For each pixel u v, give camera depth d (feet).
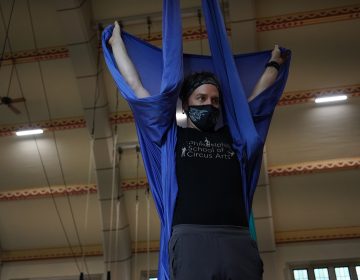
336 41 30.37
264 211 33.76
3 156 35.47
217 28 8.75
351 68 31.19
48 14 30.35
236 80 8.23
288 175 33.83
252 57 9.93
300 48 30.60
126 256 35.96
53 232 37.63
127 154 34.12
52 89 32.99
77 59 29.99
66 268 37.76
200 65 9.45
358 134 32.58
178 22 8.21
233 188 7.32
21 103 33.60
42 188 36.24
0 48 32.01
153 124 7.72
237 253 6.72
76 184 36.01
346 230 34.96
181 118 8.34
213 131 8.06
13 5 30.07
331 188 34.06
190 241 6.64
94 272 37.04
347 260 34.30
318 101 31.73
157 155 8.04
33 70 32.24
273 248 34.19
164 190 7.34
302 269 34.83
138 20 30.35
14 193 36.42
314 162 33.58
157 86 8.95
